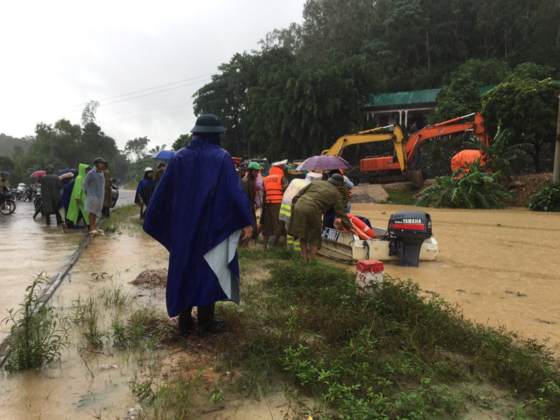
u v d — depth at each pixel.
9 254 7.34
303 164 8.88
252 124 39.62
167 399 2.48
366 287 4.23
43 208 12.09
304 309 4.06
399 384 2.70
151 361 3.08
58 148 70.06
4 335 3.58
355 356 3.01
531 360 2.93
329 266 5.88
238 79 45.59
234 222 3.42
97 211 10.03
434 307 3.99
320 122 36.53
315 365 2.86
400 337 3.38
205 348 3.30
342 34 54.41
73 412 2.41
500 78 38.06
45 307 4.17
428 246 6.91
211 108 46.97
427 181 26.19
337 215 6.62
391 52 50.22
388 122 44.56
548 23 45.25
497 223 12.54
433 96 41.50
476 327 3.75
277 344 3.18
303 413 2.40
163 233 3.59
